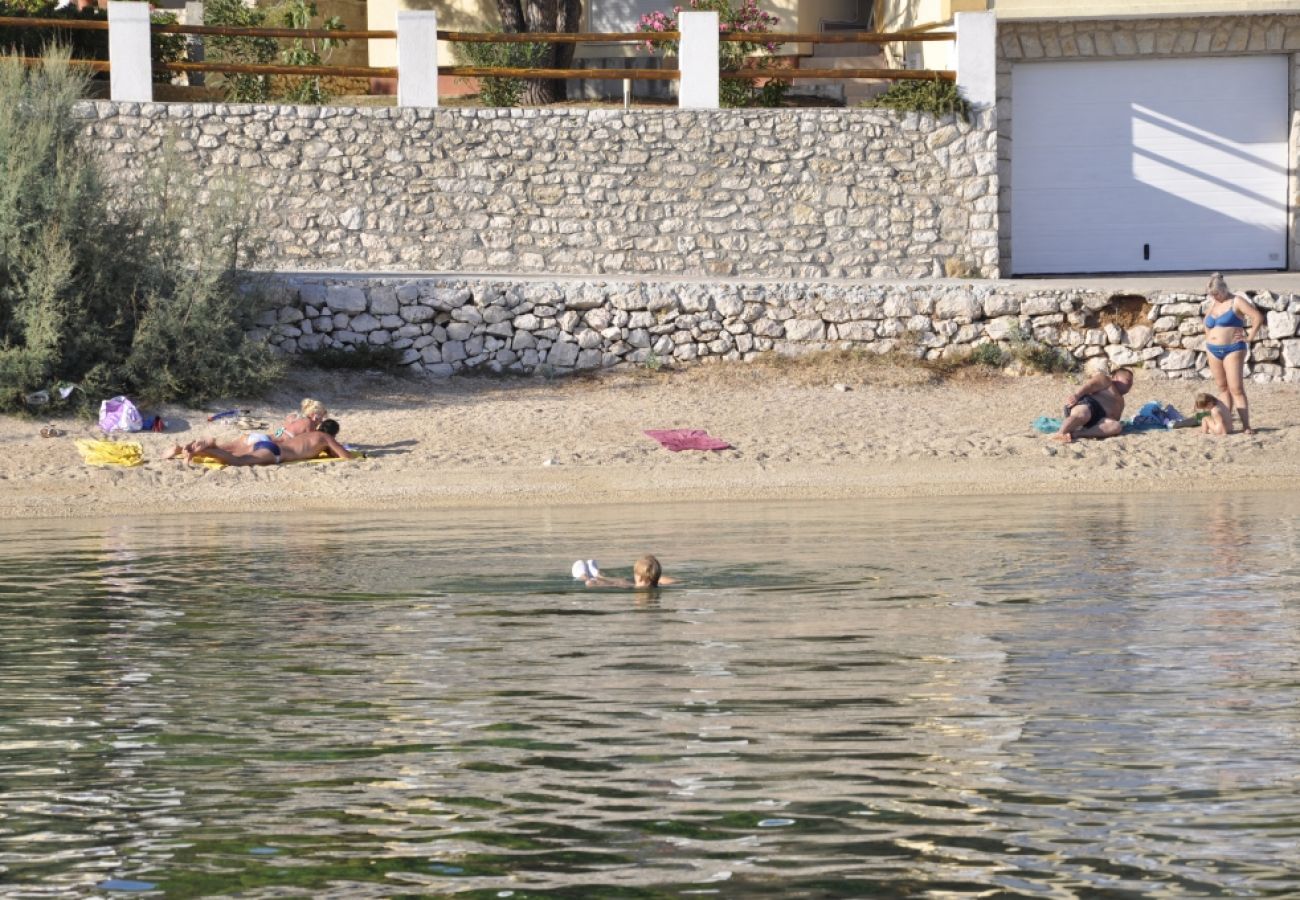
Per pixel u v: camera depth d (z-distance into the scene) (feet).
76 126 120.67
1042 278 143.02
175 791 35.37
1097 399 106.52
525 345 123.54
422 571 65.16
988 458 101.35
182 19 166.50
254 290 119.96
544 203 134.21
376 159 133.39
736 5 164.35
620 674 45.70
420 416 112.78
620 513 85.10
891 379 121.80
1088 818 32.94
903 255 135.74
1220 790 34.63
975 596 57.41
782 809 33.65
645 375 123.03
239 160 132.87
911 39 135.74
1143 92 145.18
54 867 30.96
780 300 124.57
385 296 122.42
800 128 134.62
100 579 64.08
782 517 82.12
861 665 46.34
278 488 94.68
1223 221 146.72
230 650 49.70
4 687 44.86
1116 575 61.67
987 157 135.33
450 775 36.24
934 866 30.42
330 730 40.06
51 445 104.53
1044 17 141.08
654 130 134.21
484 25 168.35
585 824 32.91
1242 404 107.45
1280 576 61.11
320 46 162.50
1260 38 144.15
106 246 115.44
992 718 40.34
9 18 132.16
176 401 113.19
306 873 30.48
